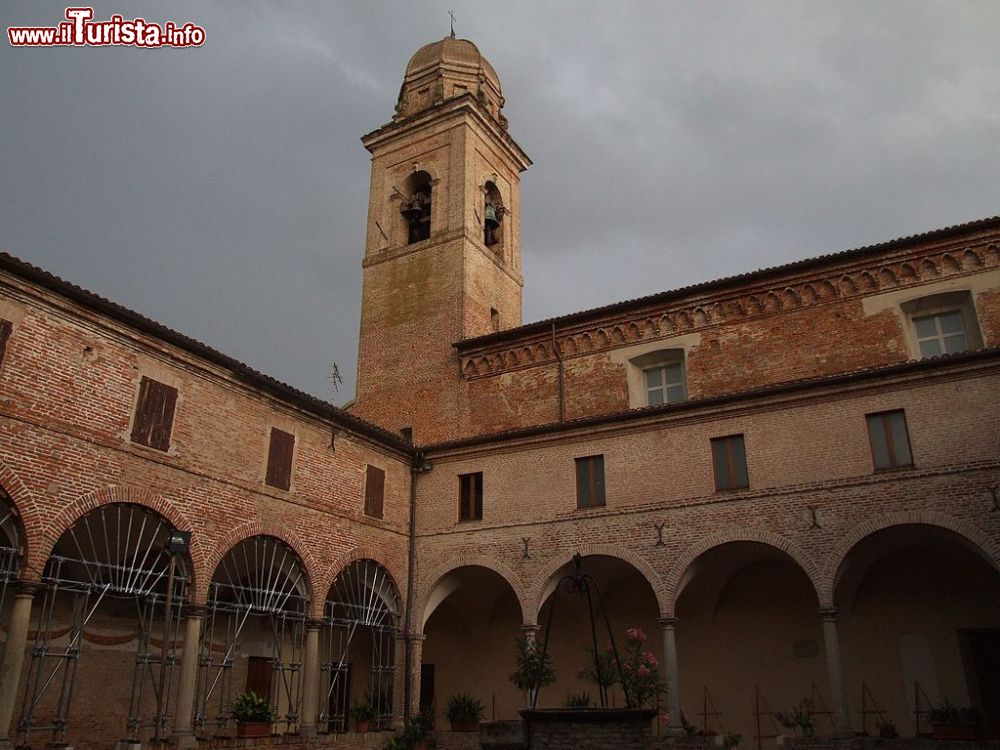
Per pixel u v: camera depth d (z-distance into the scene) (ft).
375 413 115.75
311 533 79.25
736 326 93.30
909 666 76.28
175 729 62.80
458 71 140.26
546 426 87.15
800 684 80.69
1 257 54.85
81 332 61.36
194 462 68.59
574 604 94.79
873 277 87.30
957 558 76.64
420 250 123.34
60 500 57.41
